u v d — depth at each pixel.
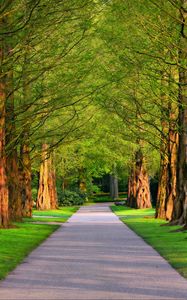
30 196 45.88
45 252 21.19
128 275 15.29
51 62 31.11
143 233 30.64
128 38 31.84
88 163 72.12
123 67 33.41
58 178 88.88
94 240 26.42
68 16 28.02
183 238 26.41
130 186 75.69
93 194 111.44
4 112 31.69
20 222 38.69
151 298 11.98
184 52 28.53
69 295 12.27
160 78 32.34
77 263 17.84
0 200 32.09
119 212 62.62
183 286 13.56
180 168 36.03
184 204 35.53
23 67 30.45
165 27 29.00
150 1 28.06
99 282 14.11
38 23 27.17
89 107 44.72
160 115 41.56
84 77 32.84
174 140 41.44
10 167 38.22
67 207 80.81
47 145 59.25
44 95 33.09
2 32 25.78
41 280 14.39
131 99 37.91
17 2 25.39
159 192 45.44
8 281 14.21
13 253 20.20
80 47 32.75
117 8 30.17
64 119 42.81
